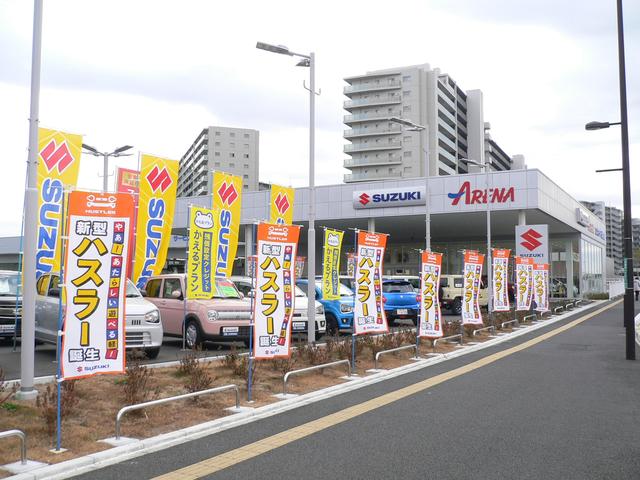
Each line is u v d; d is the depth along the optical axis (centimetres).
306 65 1441
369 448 582
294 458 549
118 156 2220
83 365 595
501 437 625
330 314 1634
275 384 909
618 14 1341
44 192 1205
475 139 10181
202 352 1237
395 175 9131
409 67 9119
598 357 1313
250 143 10631
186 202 4194
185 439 618
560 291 4788
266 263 851
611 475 503
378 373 1052
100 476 498
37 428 614
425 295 1329
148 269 1469
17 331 1302
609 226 14050
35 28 777
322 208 3881
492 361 1246
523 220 3409
